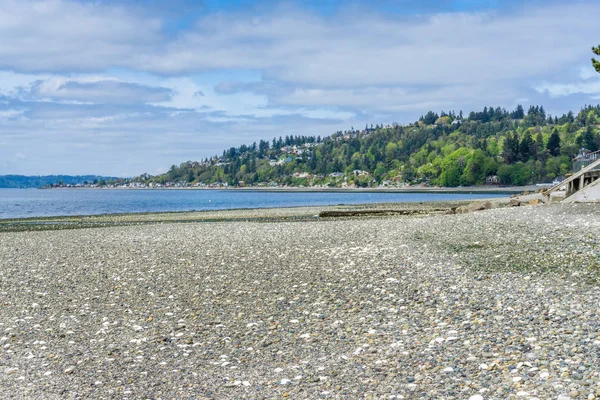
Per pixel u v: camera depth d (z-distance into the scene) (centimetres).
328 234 2880
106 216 6725
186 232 3466
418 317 1281
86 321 1395
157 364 1079
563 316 1177
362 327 1245
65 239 3347
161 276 1911
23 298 1658
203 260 2203
